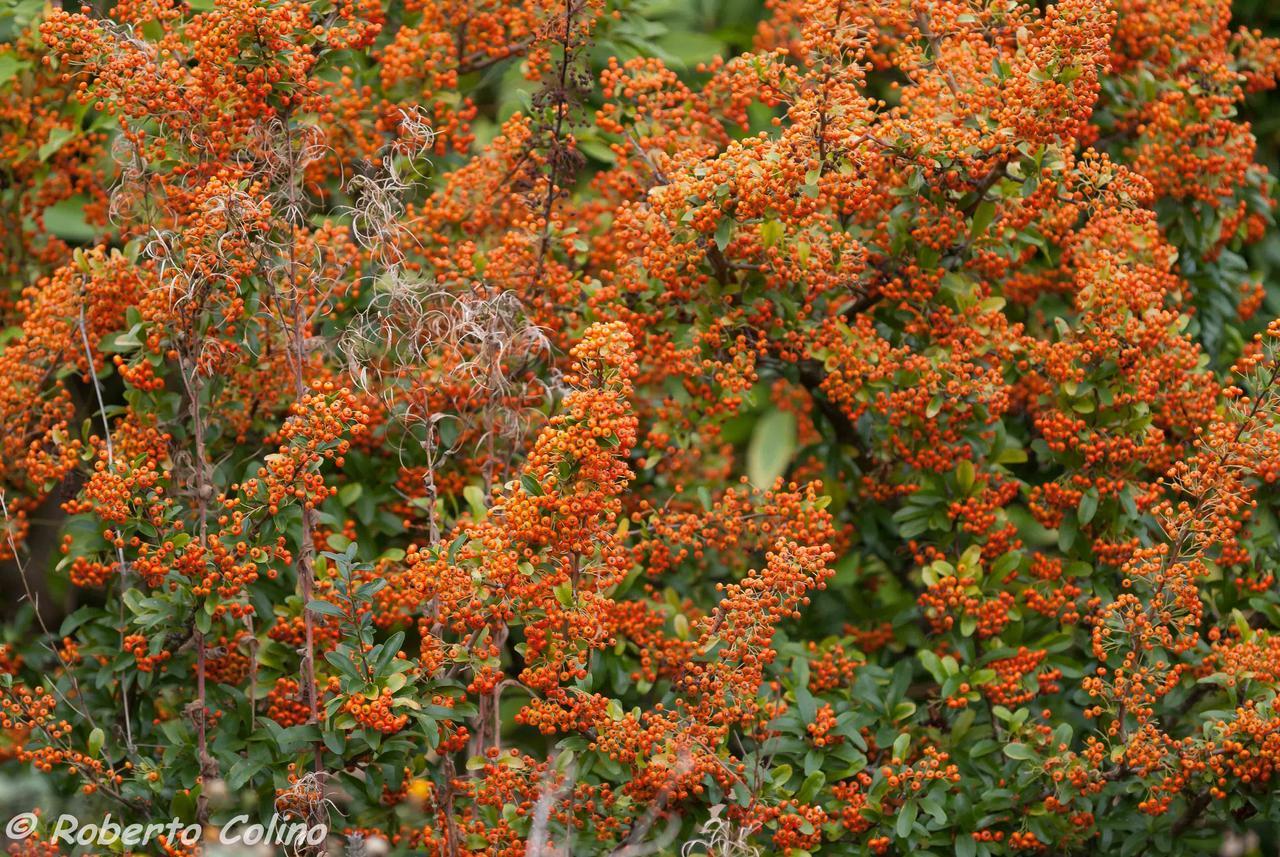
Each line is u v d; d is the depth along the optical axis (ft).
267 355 16.29
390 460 17.46
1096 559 17.02
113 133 18.69
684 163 16.03
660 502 18.63
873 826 15.47
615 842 14.52
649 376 18.16
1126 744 14.78
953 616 16.80
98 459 15.48
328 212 18.21
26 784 14.85
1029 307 19.57
